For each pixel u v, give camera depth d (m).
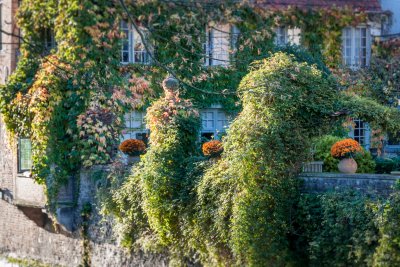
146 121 23.45
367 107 20.52
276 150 19.28
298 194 19.17
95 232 24.56
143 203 21.66
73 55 26.05
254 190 18.89
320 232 18.30
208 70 28.05
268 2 29.48
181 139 22.39
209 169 20.34
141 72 27.00
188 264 21.02
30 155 26.58
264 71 20.06
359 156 23.98
